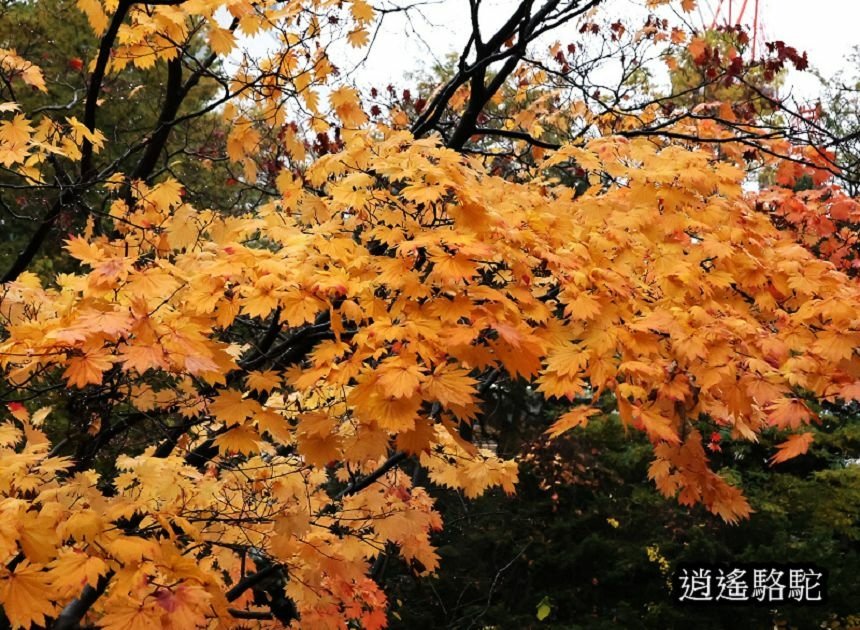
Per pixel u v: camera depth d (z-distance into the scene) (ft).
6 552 5.46
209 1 10.13
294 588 10.97
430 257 7.15
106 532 6.51
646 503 32.68
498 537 30.30
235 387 9.63
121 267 6.82
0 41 26.96
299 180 9.77
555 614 29.25
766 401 7.86
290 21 11.17
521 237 7.65
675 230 8.87
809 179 18.51
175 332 6.50
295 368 7.32
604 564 30.50
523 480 33.06
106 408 8.44
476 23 12.16
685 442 9.71
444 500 31.86
